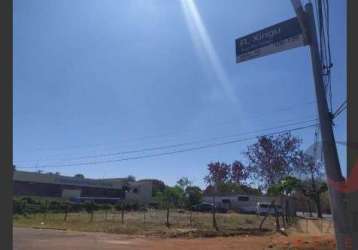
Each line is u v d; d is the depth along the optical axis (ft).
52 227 145.79
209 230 124.06
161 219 182.80
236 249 79.25
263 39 29.37
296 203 203.41
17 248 79.61
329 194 26.03
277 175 157.99
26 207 242.17
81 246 84.64
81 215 222.48
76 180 355.56
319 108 27.71
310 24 28.09
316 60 28.14
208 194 254.06
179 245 87.51
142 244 89.76
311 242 82.43
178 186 270.05
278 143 202.28
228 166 185.16
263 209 213.87
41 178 332.39
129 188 387.55
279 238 97.30
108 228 135.54
